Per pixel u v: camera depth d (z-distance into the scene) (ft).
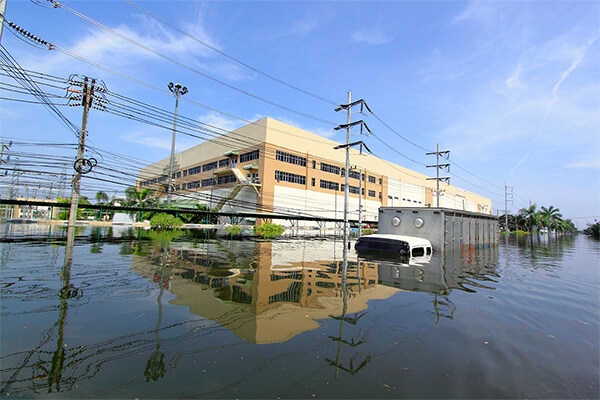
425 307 16.20
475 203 351.25
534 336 12.52
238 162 155.43
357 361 9.83
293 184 148.87
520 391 8.32
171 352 10.13
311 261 33.53
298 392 7.95
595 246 86.84
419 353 10.57
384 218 51.19
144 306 14.98
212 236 76.23
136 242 49.80
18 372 8.64
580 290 21.93
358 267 29.76
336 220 149.18
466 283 23.17
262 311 14.69
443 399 7.80
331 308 15.53
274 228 107.86
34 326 12.03
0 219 112.68
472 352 10.78
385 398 7.78
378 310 15.38
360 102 80.89
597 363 10.18
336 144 174.50
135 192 131.64
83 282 19.79
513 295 19.72
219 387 8.14
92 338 11.09
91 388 7.95
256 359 9.78
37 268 24.30
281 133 145.59
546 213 274.36
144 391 7.89
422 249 42.50
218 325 12.71
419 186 250.16
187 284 20.04
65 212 132.05
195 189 189.67
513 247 72.23
